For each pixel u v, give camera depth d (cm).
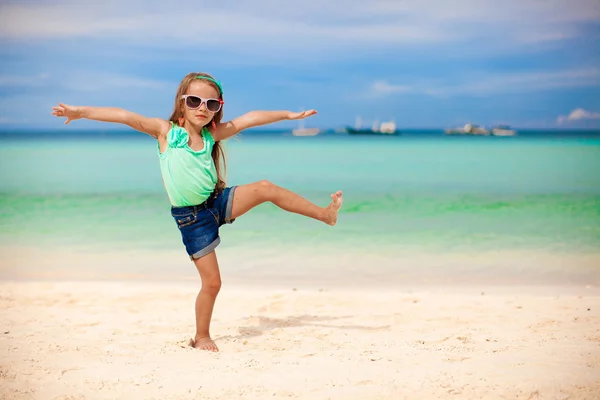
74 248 969
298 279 779
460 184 1758
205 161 448
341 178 1931
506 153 3347
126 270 829
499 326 525
